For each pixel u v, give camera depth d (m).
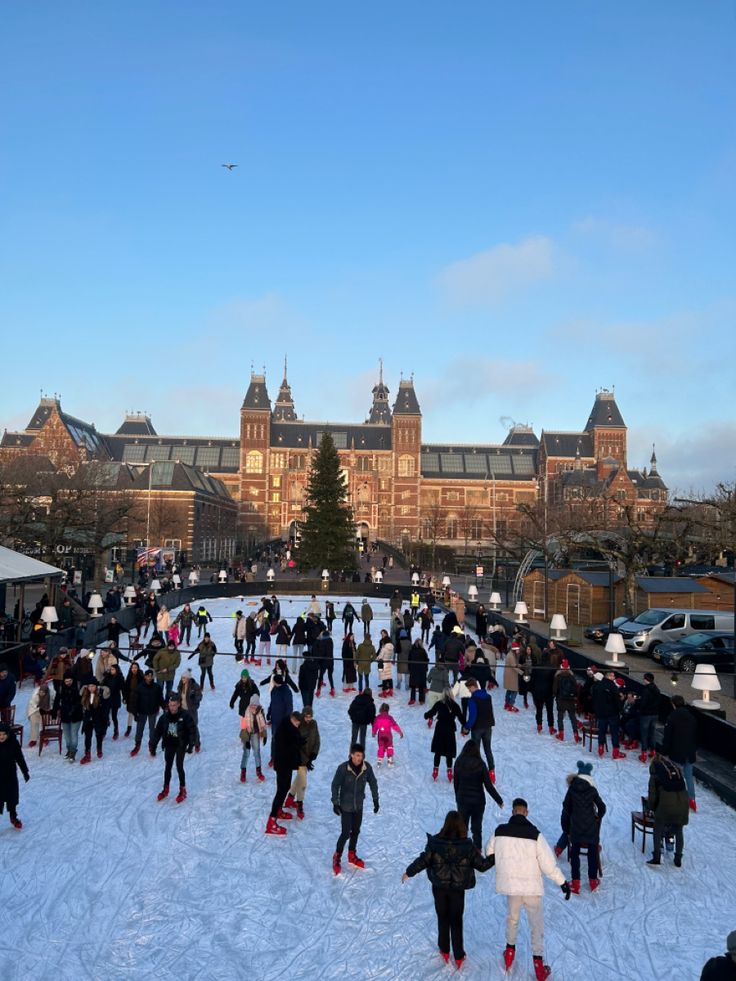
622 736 18.91
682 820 11.70
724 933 9.89
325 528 83.56
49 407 138.62
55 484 57.28
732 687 25.44
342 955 9.23
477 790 11.61
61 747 17.41
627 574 37.94
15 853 11.94
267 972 8.84
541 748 18.33
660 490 122.69
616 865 11.90
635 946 9.53
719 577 38.41
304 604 58.62
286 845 12.46
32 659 23.53
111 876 11.23
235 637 30.95
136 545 85.12
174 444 162.12
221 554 118.38
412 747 18.30
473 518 154.00
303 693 20.25
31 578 27.20
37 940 9.44
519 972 8.90
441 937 9.01
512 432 178.12
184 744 14.34
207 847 12.33
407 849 12.37
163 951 9.26
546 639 29.28
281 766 12.94
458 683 19.30
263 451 152.00
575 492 103.38
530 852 8.80
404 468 152.00
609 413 152.88
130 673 17.66
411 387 154.62
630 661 30.02
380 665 23.98
